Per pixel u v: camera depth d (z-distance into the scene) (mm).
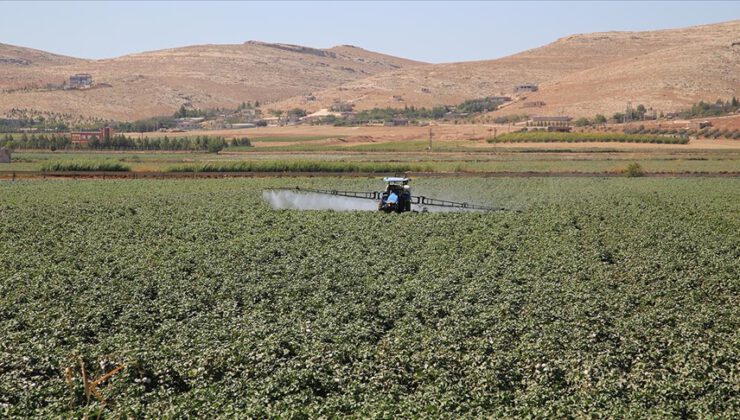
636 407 27781
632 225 70625
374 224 69688
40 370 31328
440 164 134250
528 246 59844
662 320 38719
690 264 52438
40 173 116688
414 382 31062
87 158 149875
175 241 61188
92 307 39969
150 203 83875
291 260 53062
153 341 34625
